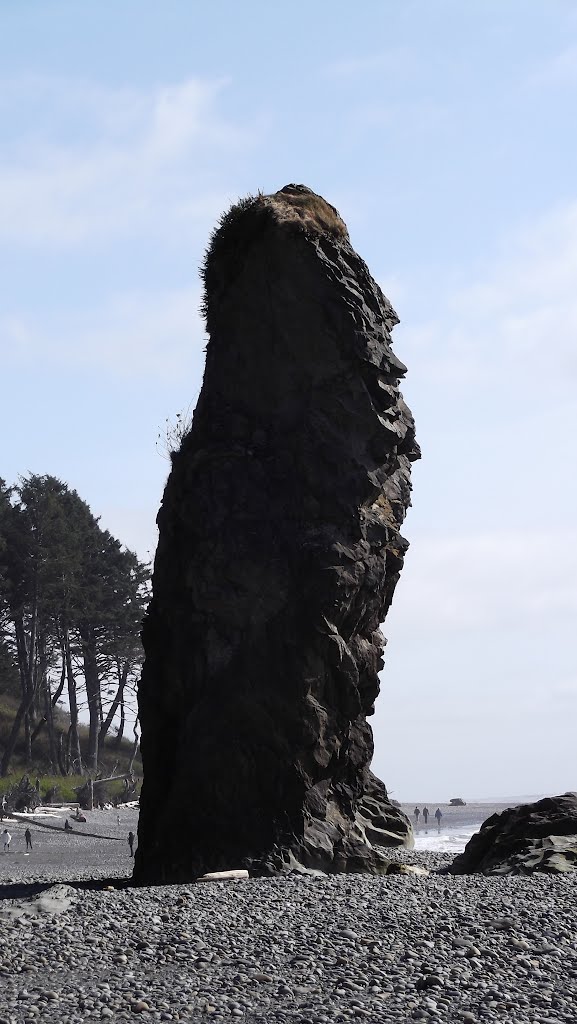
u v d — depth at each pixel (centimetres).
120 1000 1108
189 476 2722
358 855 2606
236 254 2889
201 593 2623
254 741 2547
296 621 2592
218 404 2812
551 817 2573
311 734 2567
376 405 2788
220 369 2844
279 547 2638
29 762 9188
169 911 1628
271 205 2834
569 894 1762
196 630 2647
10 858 4762
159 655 2762
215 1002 1098
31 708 9675
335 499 2684
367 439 2769
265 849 2480
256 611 2602
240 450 2708
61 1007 1080
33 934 1421
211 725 2558
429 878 2211
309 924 1509
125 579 10169
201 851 2477
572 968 1213
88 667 9844
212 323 2953
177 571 2731
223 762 2531
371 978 1185
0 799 7950
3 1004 1084
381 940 1380
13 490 9925
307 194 2970
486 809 18450
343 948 1334
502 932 1422
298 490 2686
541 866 2238
